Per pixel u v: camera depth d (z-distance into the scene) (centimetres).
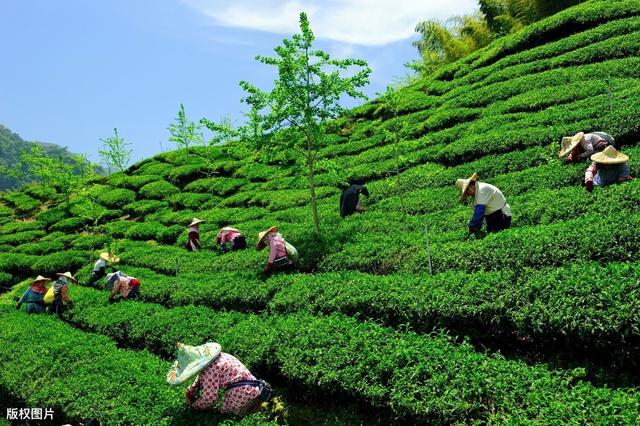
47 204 3847
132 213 3188
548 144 1806
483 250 1154
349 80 1725
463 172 1903
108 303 1775
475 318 965
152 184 3450
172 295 1658
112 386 1095
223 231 2009
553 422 651
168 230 2584
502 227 1302
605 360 826
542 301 888
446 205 1706
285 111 1703
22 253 2809
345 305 1165
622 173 1328
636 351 770
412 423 823
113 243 2698
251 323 1234
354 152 2850
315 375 948
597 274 875
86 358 1289
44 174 3878
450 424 752
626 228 1005
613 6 2683
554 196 1373
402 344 923
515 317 891
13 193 4291
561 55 2550
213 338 1243
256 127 1734
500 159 1848
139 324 1466
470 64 3253
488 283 1001
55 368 1261
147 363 1204
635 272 830
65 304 1867
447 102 2727
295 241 1741
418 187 2000
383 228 1664
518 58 2786
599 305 810
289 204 2423
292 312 1276
